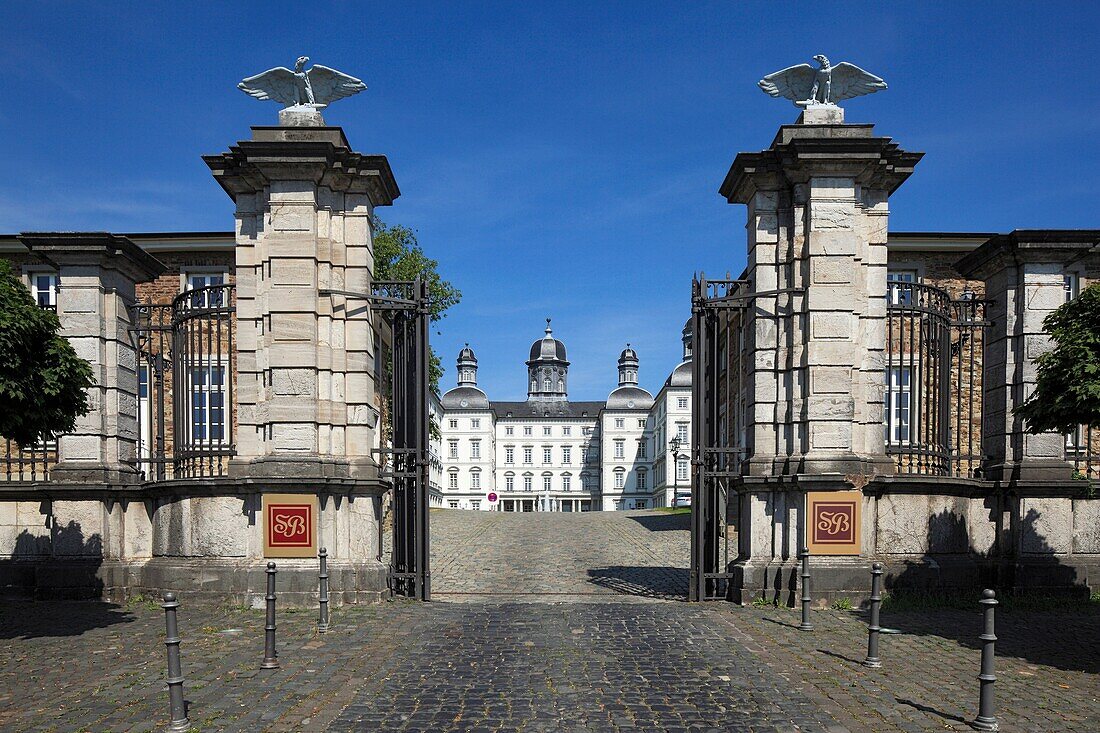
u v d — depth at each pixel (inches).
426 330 498.3
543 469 4665.4
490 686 297.4
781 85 497.4
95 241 501.4
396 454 500.1
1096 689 299.1
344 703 277.0
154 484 484.1
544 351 4958.2
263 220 480.1
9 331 366.3
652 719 262.1
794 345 474.0
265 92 494.6
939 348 524.4
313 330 466.3
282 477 450.6
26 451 611.2
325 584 398.0
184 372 543.2
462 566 697.6
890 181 485.7
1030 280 526.9
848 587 453.4
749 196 503.8
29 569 495.8
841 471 457.4
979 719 255.8
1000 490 515.2
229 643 366.9
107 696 286.0
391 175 501.0
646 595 517.7
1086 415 379.9
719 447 493.7
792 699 282.7
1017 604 476.4
